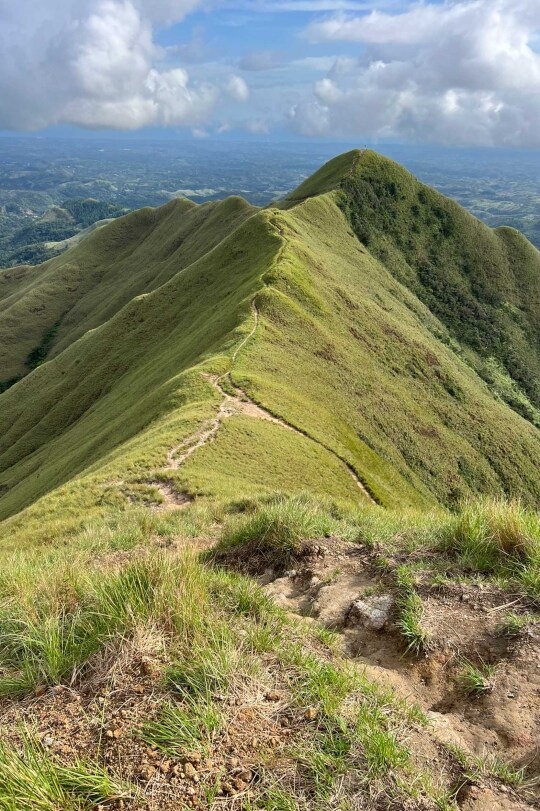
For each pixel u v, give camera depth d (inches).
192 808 109.7
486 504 258.1
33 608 186.9
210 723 128.0
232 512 547.8
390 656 178.1
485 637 171.6
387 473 1529.3
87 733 128.8
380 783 117.1
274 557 285.4
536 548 206.8
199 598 178.7
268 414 1267.2
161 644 153.9
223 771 118.4
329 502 508.1
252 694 141.0
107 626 163.3
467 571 214.8
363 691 148.1
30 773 113.4
